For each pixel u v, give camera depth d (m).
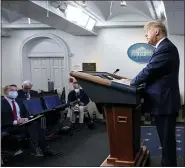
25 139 4.32
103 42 7.73
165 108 2.08
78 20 6.29
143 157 2.54
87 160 3.93
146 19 7.10
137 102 2.02
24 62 8.35
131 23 7.18
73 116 6.77
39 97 5.32
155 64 2.02
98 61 7.79
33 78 8.60
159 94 2.08
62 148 4.68
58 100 5.78
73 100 6.82
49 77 8.54
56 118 5.48
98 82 2.04
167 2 4.10
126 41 7.60
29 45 8.44
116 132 2.24
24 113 4.40
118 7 6.75
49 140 5.20
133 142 2.24
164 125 2.12
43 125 4.62
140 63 7.55
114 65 7.70
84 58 7.86
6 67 8.29
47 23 6.06
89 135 5.76
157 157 3.18
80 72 2.13
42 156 4.16
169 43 2.10
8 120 4.00
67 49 7.92
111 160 2.27
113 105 2.19
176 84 2.14
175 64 2.10
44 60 8.55
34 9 4.80
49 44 8.39
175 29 6.43
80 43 7.86
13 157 4.11
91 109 7.71
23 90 5.54
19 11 4.97
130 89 1.96
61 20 5.73
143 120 6.71
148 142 4.88
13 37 8.20
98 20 7.23
